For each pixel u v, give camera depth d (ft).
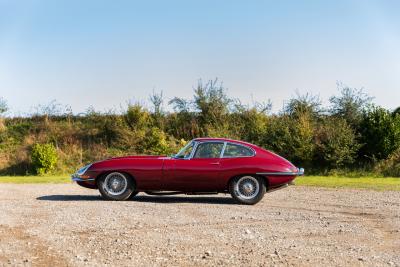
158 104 89.92
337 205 34.22
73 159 82.89
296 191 44.04
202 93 87.35
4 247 20.13
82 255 18.71
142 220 26.73
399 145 71.51
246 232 23.34
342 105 79.20
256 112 84.74
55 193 42.75
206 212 29.99
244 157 34.91
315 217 28.40
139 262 17.61
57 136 89.40
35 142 88.22
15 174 78.89
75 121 96.43
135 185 35.96
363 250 19.61
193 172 34.94
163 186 35.42
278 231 23.80
